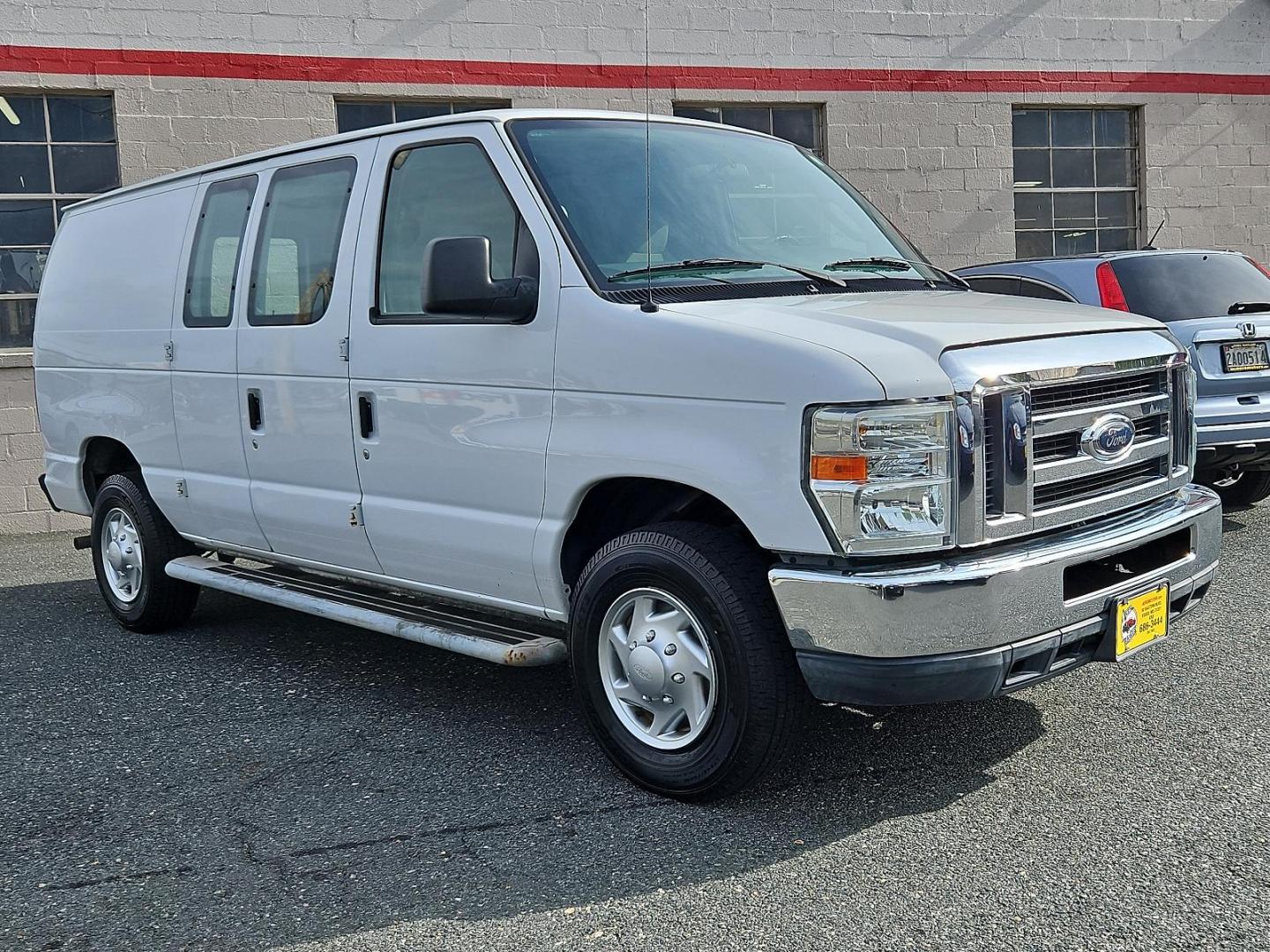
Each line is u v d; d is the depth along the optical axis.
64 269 6.97
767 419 3.58
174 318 5.88
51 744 4.81
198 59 10.68
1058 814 3.80
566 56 11.52
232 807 4.11
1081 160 13.27
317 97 10.97
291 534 5.32
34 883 3.60
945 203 12.70
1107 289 7.57
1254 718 4.57
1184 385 4.31
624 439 3.92
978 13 12.62
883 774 4.16
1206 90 13.39
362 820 3.97
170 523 6.22
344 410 4.88
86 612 7.16
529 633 4.53
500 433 4.28
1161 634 4.05
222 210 5.68
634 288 4.08
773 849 3.63
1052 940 3.07
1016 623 3.56
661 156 4.67
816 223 4.89
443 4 11.18
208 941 3.24
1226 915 3.16
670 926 3.22
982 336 3.66
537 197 4.26
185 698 5.36
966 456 3.51
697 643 3.90
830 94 12.27
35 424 10.48
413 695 5.29
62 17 10.31
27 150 10.48
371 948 3.17
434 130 4.67
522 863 3.61
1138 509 4.12
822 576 3.52
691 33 11.82
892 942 3.09
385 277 4.74
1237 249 13.69
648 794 4.08
